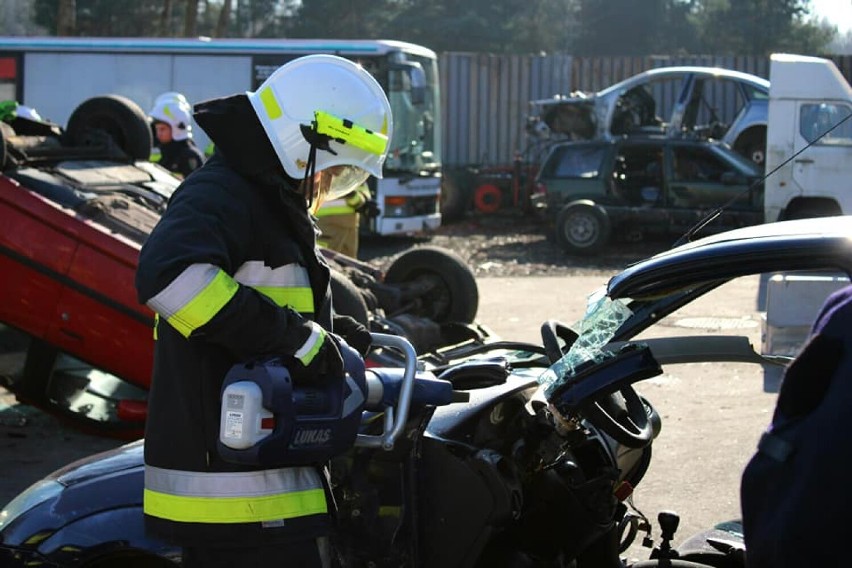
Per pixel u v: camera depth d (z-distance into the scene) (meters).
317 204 2.99
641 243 18.36
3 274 6.59
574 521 3.40
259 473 2.72
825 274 7.91
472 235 19.92
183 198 2.66
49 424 7.33
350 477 3.32
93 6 43.22
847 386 1.91
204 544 2.71
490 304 12.38
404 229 17.64
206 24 47.38
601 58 24.12
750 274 2.60
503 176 22.31
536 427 3.22
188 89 18.00
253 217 2.72
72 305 6.51
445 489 3.22
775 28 48.94
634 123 20.47
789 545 1.89
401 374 3.06
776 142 16.05
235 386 2.60
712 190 17.20
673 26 48.47
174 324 2.59
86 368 7.18
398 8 44.47
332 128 2.78
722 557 3.64
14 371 7.02
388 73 17.55
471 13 42.53
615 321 3.07
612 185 17.58
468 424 3.38
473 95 24.02
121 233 6.56
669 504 5.73
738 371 8.62
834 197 15.94
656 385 8.28
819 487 1.88
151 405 2.80
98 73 18.02
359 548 3.30
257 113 2.78
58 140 8.26
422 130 18.03
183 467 2.73
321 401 2.69
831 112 15.87
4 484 6.07
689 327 10.69
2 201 6.54
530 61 24.12
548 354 3.31
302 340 2.65
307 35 45.16
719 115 24.00
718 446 6.71
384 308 7.27
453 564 3.21
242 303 2.56
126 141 8.30
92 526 3.36
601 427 3.04
